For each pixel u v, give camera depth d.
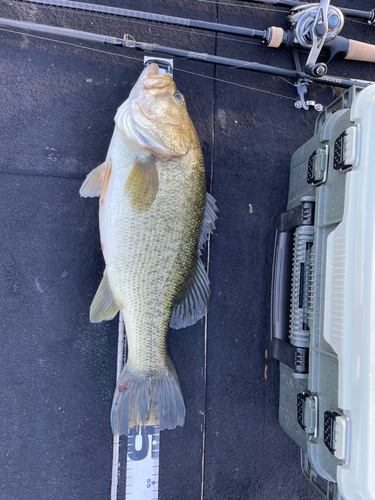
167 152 0.48
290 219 0.55
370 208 0.41
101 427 0.58
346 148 0.43
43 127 0.58
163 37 0.61
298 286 0.51
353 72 0.65
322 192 0.48
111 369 0.59
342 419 0.42
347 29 0.65
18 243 0.57
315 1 0.62
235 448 0.61
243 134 0.63
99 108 0.59
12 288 0.57
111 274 0.50
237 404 0.62
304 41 0.58
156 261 0.49
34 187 0.58
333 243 0.44
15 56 0.58
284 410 0.58
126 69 0.60
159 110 0.49
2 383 0.57
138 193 0.48
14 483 0.56
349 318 0.42
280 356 0.56
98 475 0.58
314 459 0.48
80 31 0.54
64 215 0.58
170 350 0.60
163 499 0.59
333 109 0.52
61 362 0.58
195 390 0.60
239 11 0.63
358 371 0.40
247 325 0.62
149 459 0.59
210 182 0.62
